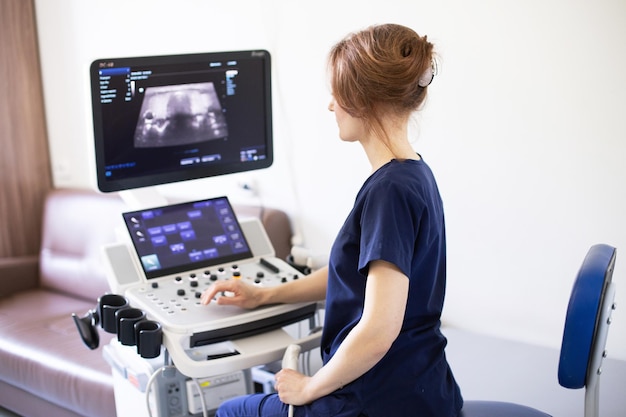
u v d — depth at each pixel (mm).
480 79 2338
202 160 2219
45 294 3484
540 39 2201
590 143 2168
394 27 1522
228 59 2188
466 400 1913
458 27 2350
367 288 1447
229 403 1721
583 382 1454
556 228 2275
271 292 1876
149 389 1835
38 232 3762
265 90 2289
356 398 1520
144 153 2109
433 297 1602
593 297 1424
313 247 2912
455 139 2430
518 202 2336
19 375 2830
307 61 2766
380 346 1423
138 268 1987
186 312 1829
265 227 2840
